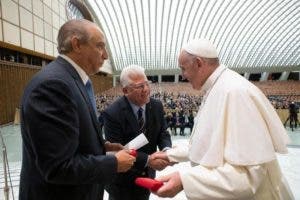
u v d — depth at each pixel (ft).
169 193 5.67
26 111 4.96
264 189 5.91
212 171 5.61
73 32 5.77
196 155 6.33
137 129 9.21
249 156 5.40
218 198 5.43
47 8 62.90
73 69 5.78
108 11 116.57
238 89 5.95
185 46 6.94
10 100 45.98
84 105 5.61
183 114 42.63
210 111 6.29
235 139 5.57
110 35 133.59
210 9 119.65
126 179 8.79
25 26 51.29
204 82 6.79
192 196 5.54
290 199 6.52
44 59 63.77
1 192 14.74
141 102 9.11
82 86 5.81
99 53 5.96
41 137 4.78
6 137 33.37
